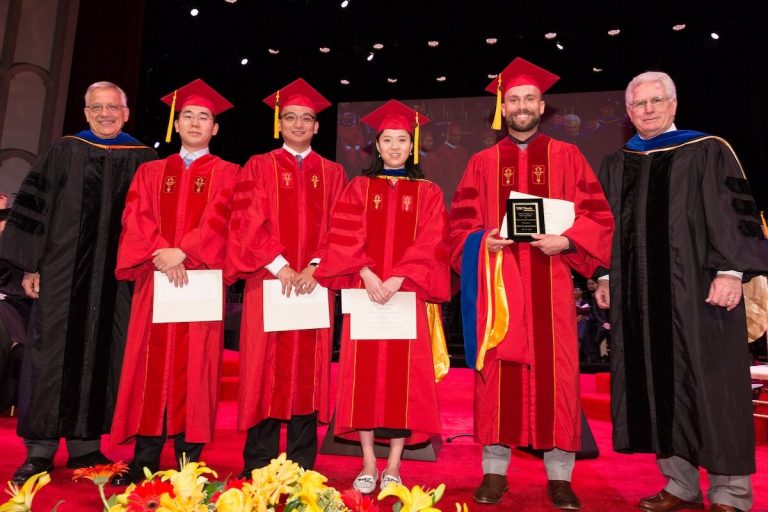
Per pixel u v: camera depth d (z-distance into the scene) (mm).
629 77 11242
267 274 3057
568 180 3025
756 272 2564
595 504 2848
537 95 3090
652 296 2803
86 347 3133
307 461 3094
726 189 2711
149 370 2990
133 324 3029
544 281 2893
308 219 3166
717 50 10445
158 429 2949
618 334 2893
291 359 3033
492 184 3072
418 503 1067
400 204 3148
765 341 5121
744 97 10469
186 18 10242
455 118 12047
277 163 3221
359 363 2990
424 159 12062
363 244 3004
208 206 3115
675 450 2656
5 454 3510
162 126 10867
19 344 4406
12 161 6723
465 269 2945
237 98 12211
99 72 7398
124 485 2873
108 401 3150
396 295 2998
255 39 11055
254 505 1113
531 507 2725
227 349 8711
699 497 2795
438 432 2918
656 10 9812
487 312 2814
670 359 2719
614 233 2975
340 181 3398
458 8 10219
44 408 3027
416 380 2977
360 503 1146
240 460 3574
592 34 10438
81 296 3162
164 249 2984
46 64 7027
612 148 11281
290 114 3264
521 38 10797
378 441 3385
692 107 10828
